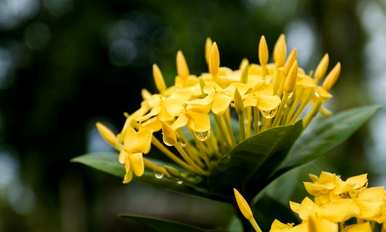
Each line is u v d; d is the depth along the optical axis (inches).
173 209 315.9
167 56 239.6
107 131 62.9
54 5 244.2
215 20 238.5
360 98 213.6
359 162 207.6
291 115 61.0
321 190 50.3
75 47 238.1
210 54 61.4
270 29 239.9
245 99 57.0
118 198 295.4
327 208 48.1
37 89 242.8
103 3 244.5
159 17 247.8
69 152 248.4
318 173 71.7
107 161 65.0
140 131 56.2
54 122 243.3
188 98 57.2
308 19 229.9
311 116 63.2
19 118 246.7
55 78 237.6
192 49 232.5
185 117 55.4
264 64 63.2
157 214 310.2
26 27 246.1
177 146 59.7
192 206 307.7
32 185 244.1
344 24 223.1
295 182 70.7
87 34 239.6
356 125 66.5
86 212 253.0
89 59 240.1
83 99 245.4
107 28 243.0
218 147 62.9
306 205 49.1
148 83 256.1
